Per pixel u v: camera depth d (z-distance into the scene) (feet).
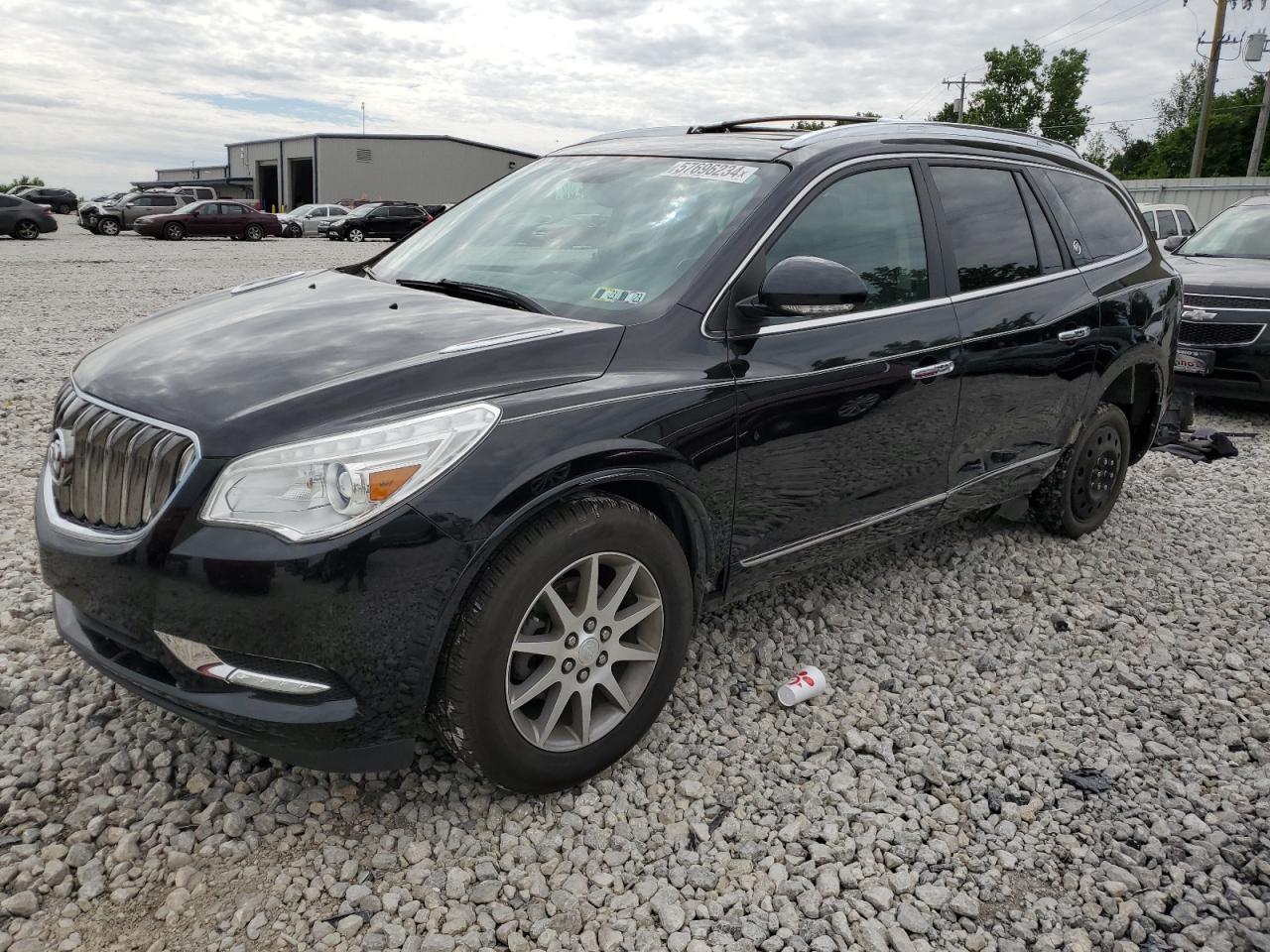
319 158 192.34
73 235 108.88
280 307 10.32
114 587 7.90
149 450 7.97
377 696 7.82
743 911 8.13
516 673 8.60
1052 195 14.58
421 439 7.83
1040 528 16.78
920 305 11.93
